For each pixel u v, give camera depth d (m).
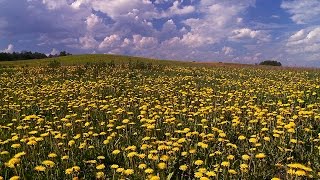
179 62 58.97
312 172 7.41
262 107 14.37
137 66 37.66
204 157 8.52
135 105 14.87
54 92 19.14
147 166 7.94
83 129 11.60
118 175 7.66
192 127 11.42
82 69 34.06
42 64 48.22
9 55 102.25
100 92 20.09
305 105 14.20
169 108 13.37
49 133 10.55
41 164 8.16
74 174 7.58
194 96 17.75
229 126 11.40
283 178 7.50
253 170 7.77
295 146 9.24
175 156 8.19
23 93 19.28
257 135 9.91
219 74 32.59
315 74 31.06
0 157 8.73
